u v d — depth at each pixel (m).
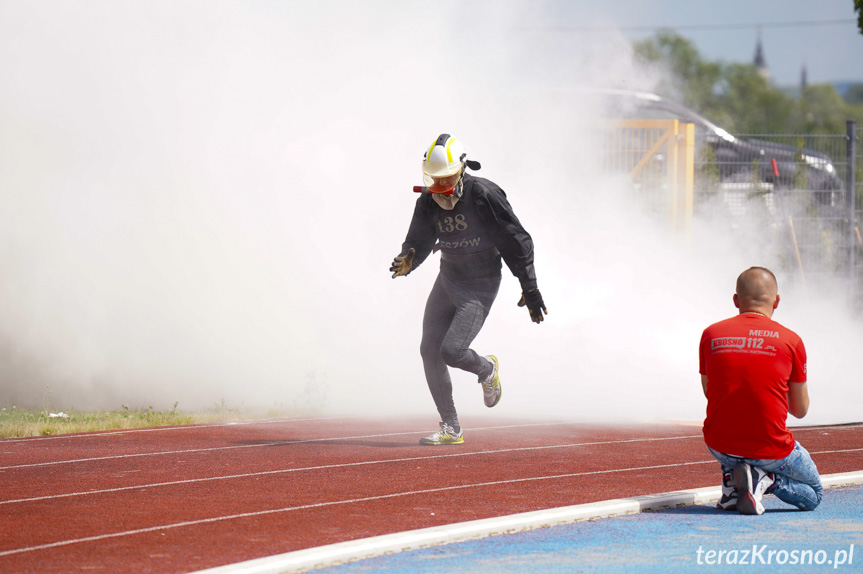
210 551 8.15
